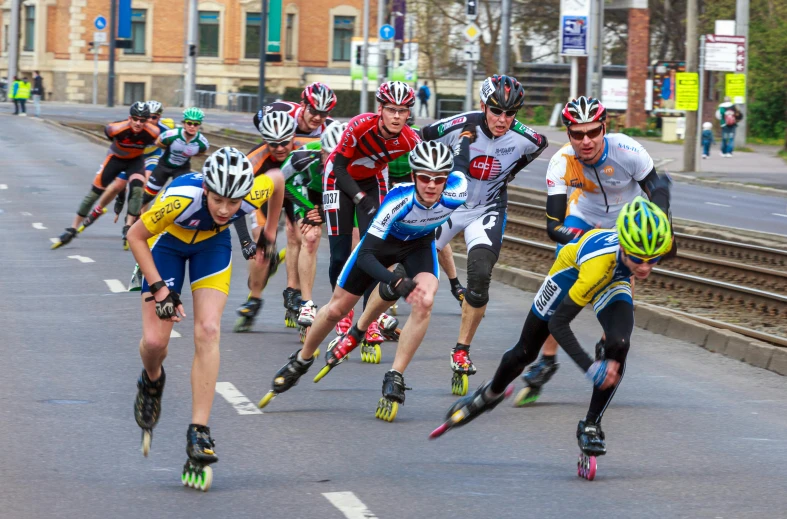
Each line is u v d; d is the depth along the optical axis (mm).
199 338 19250
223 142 123938
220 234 19938
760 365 29953
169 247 19781
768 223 69188
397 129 27906
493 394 20469
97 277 43562
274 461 20609
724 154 129500
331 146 31016
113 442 21688
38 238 55125
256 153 30688
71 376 27250
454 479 19609
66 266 46250
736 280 47000
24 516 17281
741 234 62094
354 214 30047
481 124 27453
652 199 24672
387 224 22812
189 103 188750
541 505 18219
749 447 22094
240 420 23578
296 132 32844
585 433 19594
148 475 19609
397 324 32812
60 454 20797
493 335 33906
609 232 19219
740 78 127875
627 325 19016
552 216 24719
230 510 17734
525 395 25094
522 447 21844
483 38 186750
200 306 19500
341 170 28594
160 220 19062
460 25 187375
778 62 157375
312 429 22938
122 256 49469
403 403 25188
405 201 22578
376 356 29766
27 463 20172
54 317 35156
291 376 24203
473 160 27547
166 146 45969
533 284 42906
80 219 51438
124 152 50094
